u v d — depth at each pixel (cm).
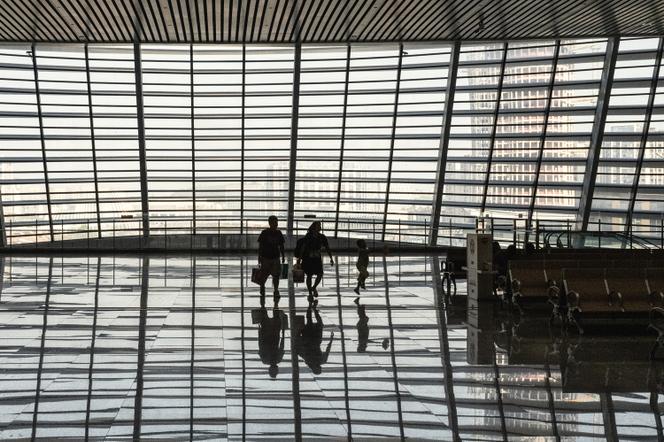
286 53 2798
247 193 2980
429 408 717
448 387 801
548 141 2742
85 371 869
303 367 894
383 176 2919
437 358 951
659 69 2548
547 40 2436
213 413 697
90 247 2942
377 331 1152
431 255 2833
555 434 637
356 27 2119
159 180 2939
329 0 1750
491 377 848
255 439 620
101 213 2925
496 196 2838
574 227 2761
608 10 1916
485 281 1509
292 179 2956
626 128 2636
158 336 1097
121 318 1266
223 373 861
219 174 2952
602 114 2639
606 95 2616
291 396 760
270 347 1016
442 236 2931
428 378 842
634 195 2670
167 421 671
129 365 900
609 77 2597
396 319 1273
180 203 2975
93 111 2817
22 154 2795
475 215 2870
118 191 2919
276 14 1922
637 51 2556
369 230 2991
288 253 2925
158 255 2859
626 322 1248
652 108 2586
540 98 2712
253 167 2950
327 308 1403
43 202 2858
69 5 1769
